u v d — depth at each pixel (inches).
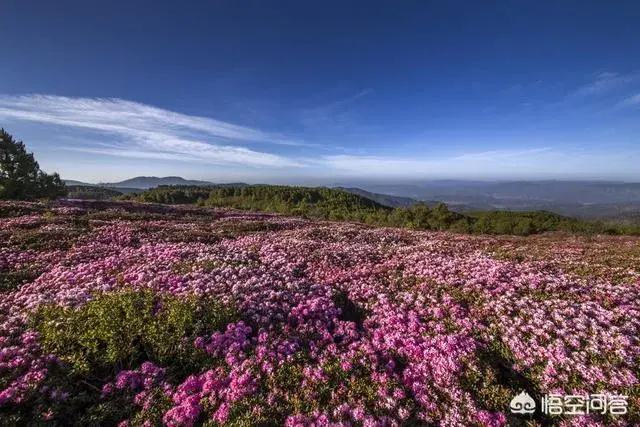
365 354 379.2
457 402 312.0
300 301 506.0
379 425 281.6
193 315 417.4
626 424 286.7
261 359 359.9
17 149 1856.5
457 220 2509.8
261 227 1320.1
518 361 370.3
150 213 1537.9
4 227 947.3
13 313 446.3
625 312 438.9
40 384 310.3
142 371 337.1
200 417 297.7
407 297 526.0
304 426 276.4
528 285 542.9
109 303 385.7
